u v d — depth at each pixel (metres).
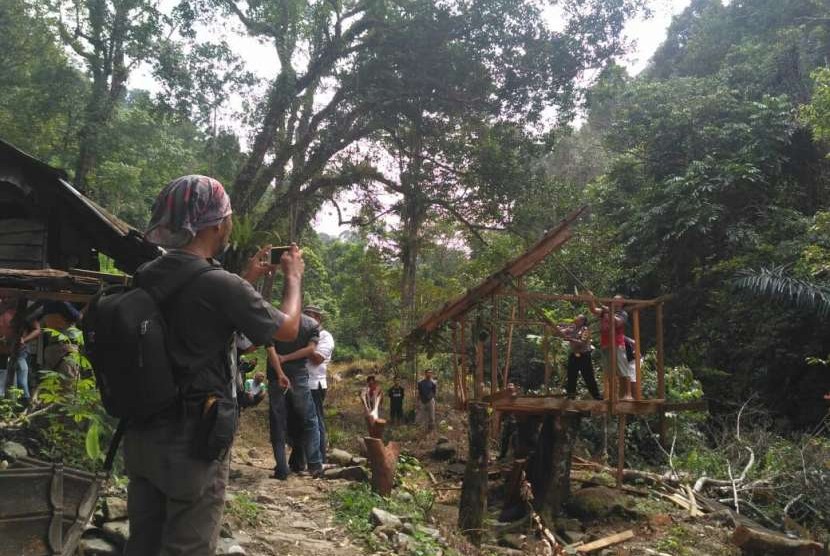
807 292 17.30
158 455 2.22
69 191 8.36
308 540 5.21
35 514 3.22
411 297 24.36
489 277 8.83
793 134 22.27
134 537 2.40
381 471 7.04
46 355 6.35
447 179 21.56
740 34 35.16
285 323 2.39
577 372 10.19
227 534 4.81
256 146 20.11
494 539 7.98
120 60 24.59
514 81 19.62
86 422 5.38
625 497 9.31
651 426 13.48
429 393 16.80
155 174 30.25
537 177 21.64
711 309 22.05
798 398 18.91
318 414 8.39
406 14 19.27
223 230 2.48
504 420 11.62
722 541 8.56
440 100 19.97
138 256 8.57
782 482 10.88
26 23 25.02
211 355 2.28
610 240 23.94
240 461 8.71
